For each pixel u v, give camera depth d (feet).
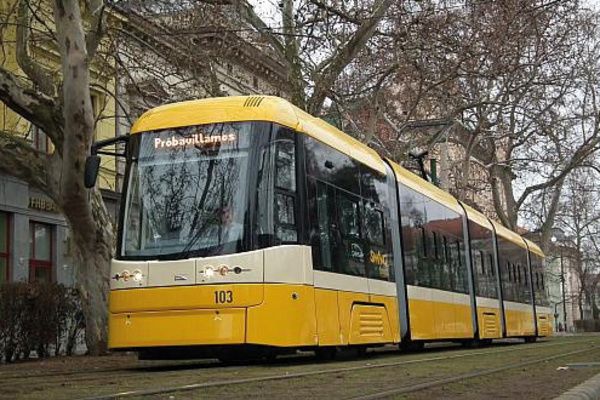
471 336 67.21
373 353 55.93
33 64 60.44
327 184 41.50
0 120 79.61
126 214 37.99
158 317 35.63
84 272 55.21
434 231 60.70
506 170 137.59
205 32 71.10
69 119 48.44
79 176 49.96
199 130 38.09
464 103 97.91
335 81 80.69
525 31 85.46
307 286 37.19
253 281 34.96
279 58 82.94
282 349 36.86
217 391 21.58
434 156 127.65
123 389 22.56
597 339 95.91
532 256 103.24
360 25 73.10
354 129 94.07
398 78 85.97
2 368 41.78
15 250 82.07
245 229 35.73
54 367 41.83
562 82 102.89
